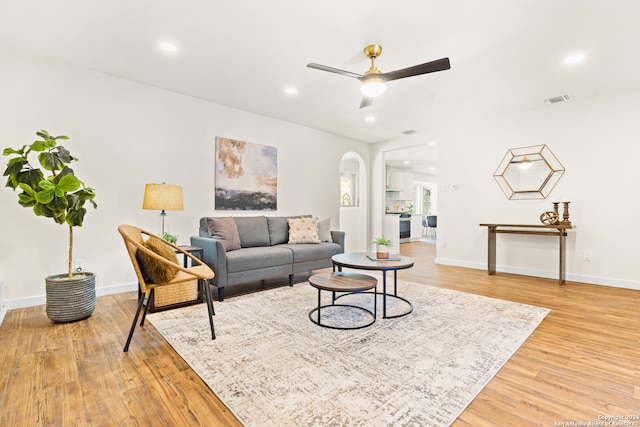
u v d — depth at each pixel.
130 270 3.33
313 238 4.16
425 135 5.46
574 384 1.59
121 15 2.20
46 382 1.58
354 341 2.10
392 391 1.52
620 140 3.55
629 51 2.63
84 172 3.04
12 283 2.70
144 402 1.43
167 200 3.08
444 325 2.39
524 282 3.86
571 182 3.90
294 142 4.96
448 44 2.54
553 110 4.02
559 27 2.29
